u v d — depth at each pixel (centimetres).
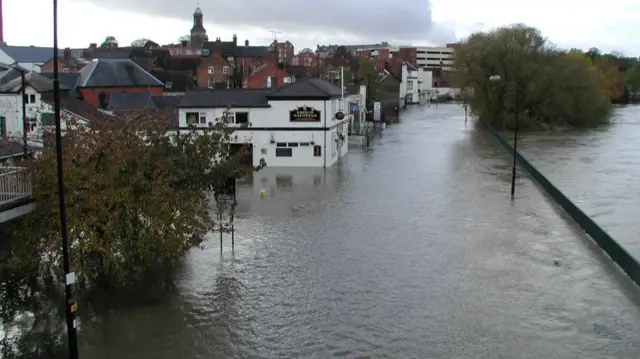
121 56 12138
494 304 2198
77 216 2058
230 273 2516
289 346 1880
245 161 5278
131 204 2106
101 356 1820
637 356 1812
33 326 2022
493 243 2956
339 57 18350
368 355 1820
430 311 2136
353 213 3550
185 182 2344
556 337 1939
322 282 2416
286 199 3934
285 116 5216
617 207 3834
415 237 3048
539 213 3597
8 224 2241
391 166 5462
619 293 2312
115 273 2442
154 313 2123
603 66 16088
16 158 2666
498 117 9394
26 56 11456
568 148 6812
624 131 8862
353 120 8500
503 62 9212
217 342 1911
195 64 12131
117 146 2111
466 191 4275
